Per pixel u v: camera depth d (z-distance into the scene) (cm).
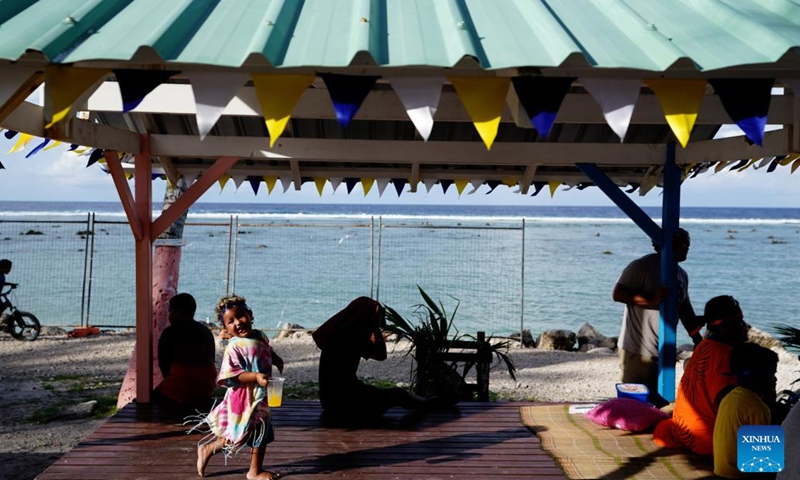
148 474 506
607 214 13475
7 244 4569
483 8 390
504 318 2214
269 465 533
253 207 15712
